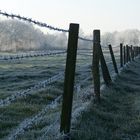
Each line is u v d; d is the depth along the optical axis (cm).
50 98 1498
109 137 986
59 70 2827
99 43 1379
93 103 1307
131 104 1452
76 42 916
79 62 3566
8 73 2588
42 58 4512
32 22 791
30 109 1293
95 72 1355
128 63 3425
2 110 1248
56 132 906
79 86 1560
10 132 980
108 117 1178
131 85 1972
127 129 1067
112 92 1634
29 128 985
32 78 2342
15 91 1744
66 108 904
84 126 1001
